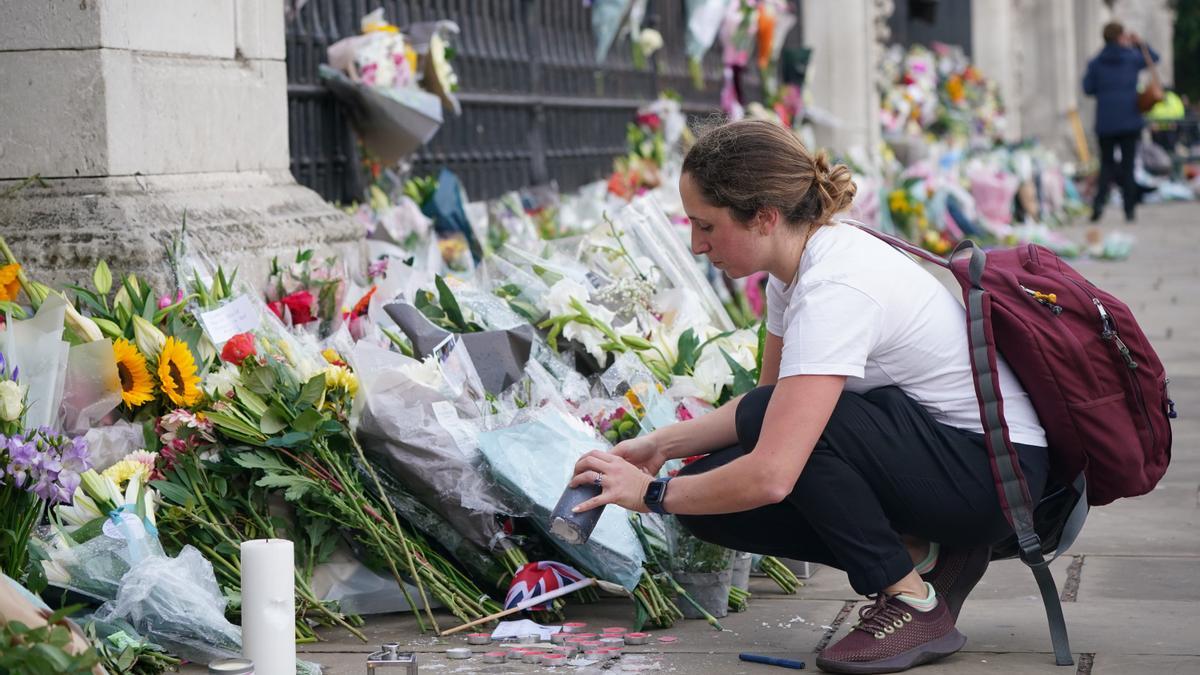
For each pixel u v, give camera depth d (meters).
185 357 3.46
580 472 3.01
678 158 8.60
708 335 4.31
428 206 6.21
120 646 2.96
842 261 2.91
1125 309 2.93
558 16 8.78
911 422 2.94
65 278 3.92
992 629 3.35
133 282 3.78
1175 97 23.03
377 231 5.64
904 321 2.93
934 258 3.06
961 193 12.76
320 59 6.06
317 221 4.81
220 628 3.03
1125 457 2.91
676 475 3.24
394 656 2.90
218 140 4.52
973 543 3.04
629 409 3.80
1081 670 3.02
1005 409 2.96
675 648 3.23
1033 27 24.03
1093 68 17.17
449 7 7.36
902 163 14.62
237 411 3.44
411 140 6.11
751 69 11.84
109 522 3.13
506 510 3.47
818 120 12.63
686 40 10.95
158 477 3.39
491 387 3.86
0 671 2.17
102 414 3.43
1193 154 26.39
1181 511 4.56
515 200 6.99
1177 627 3.34
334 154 6.12
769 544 3.14
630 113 9.78
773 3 11.19
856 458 2.94
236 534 3.38
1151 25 32.12
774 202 2.92
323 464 3.47
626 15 9.39
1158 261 12.70
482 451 3.48
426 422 3.49
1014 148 16.39
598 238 4.75
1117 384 2.92
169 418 3.39
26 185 4.06
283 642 2.79
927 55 16.48
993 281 2.97
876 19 13.28
